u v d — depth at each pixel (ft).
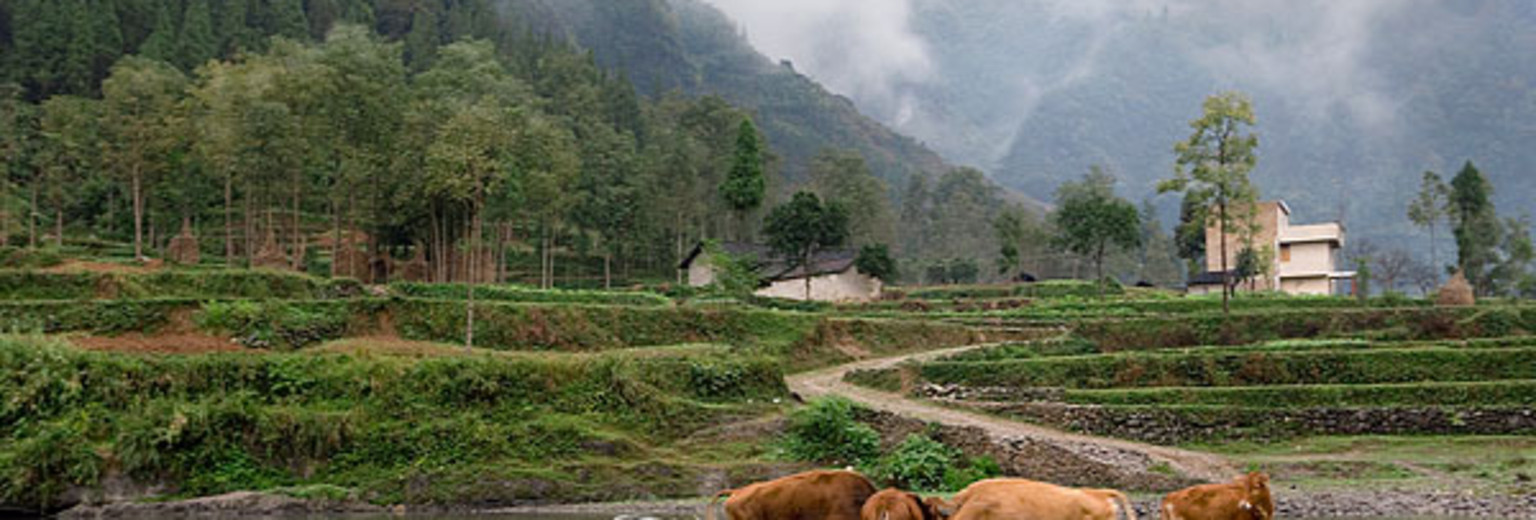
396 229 259.39
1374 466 125.29
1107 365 174.91
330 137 228.84
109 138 243.81
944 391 169.68
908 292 353.72
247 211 223.71
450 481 114.52
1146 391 158.81
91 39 397.39
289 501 107.96
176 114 237.66
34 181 290.56
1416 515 98.58
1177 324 216.13
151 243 285.64
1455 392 150.20
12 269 181.27
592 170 364.99
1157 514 98.99
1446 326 212.23
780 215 310.86
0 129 284.61
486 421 126.93
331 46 254.88
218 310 161.38
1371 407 146.41
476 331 180.14
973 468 122.72
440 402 127.95
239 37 449.89
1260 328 214.48
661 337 195.62
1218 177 214.28
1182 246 414.21
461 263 264.52
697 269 330.54
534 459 122.01
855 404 139.23
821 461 127.65
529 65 545.44
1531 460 125.90
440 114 225.97
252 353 134.00
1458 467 124.06
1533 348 164.35
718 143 513.86
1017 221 421.59
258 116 215.92
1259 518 54.65
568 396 134.51
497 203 233.96
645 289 297.94
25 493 103.35
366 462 117.08
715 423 136.36
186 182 254.27
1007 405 155.43
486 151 199.00
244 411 114.73
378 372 128.57
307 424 116.06
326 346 155.74
